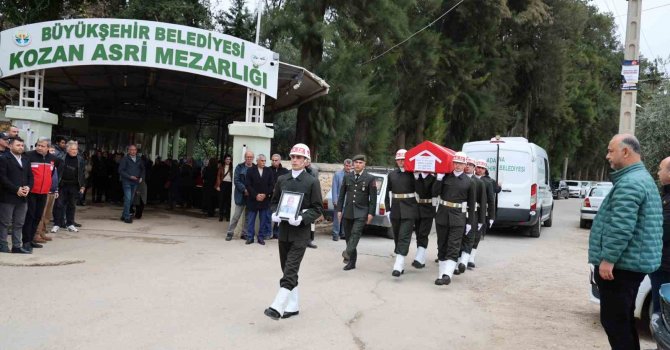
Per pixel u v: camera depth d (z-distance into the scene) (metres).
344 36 19.53
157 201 19.44
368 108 21.06
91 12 23.55
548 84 37.53
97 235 11.03
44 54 11.41
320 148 20.06
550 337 5.98
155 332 5.39
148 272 7.96
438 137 29.86
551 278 9.43
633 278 4.40
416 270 9.59
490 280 9.07
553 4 35.44
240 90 15.13
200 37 11.77
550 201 18.91
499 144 14.66
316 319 6.18
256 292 7.15
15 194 8.40
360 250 11.34
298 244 6.03
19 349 4.75
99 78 14.80
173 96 18.05
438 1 25.12
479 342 5.70
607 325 4.50
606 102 50.62
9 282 6.89
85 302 6.23
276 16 18.45
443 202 8.69
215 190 15.84
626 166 4.52
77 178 11.34
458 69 28.66
